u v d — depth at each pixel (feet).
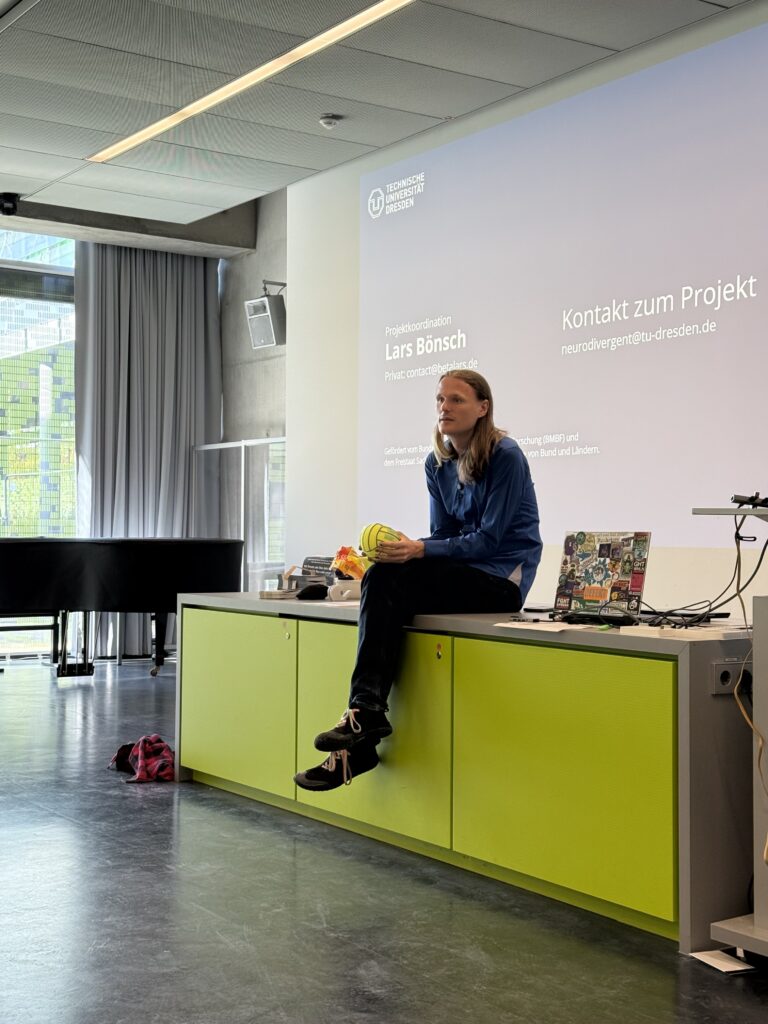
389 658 10.84
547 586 19.16
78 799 13.58
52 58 17.93
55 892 9.89
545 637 9.61
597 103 18.40
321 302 25.62
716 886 8.54
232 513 31.37
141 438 31.30
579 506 18.67
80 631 30.30
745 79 16.08
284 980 7.90
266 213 30.71
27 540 23.89
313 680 12.32
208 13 16.25
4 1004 7.46
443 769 10.65
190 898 9.74
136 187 25.30
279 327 28.40
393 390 22.93
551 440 19.20
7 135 21.70
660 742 8.63
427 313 22.06
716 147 16.51
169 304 31.71
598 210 18.40
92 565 24.40
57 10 16.12
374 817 11.50
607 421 18.20
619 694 8.96
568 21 16.74
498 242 20.36
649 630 9.07
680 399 17.01
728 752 8.64
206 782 14.55
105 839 11.69
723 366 16.38
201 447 31.60
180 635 14.83
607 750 9.05
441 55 17.99
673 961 8.32
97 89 19.30
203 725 14.29
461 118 21.21
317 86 19.26
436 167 21.81
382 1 15.92
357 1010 7.39
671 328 17.15
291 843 11.59
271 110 20.43
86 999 7.55
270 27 16.76
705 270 16.66
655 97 17.42
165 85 19.13
